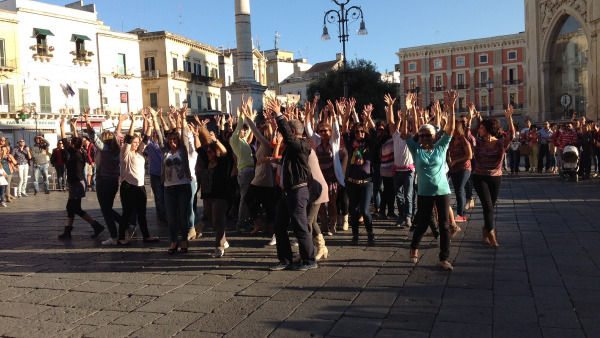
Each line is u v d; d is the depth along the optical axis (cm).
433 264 645
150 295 556
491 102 7344
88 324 474
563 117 3741
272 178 851
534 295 512
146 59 5503
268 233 888
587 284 542
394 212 1045
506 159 2248
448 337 417
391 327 441
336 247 761
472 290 534
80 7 5009
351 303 505
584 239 759
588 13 3241
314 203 659
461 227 886
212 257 726
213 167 723
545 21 3778
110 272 662
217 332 443
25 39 4166
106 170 832
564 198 1229
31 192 1997
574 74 3650
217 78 6462
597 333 417
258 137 727
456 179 896
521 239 774
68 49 4497
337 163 754
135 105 5203
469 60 7469
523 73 7119
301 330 441
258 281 596
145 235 856
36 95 4238
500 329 430
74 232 982
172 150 759
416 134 709
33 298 559
